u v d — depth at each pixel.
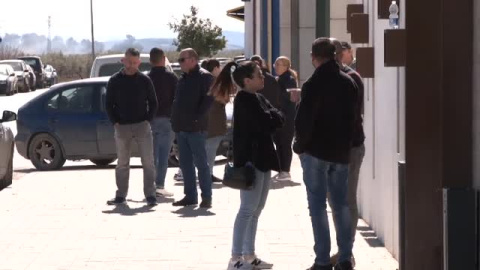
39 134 20.22
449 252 7.88
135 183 17.67
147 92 14.69
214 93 12.35
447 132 8.06
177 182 17.73
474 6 7.93
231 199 15.35
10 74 60.59
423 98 8.22
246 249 10.38
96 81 20.23
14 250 11.64
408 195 8.30
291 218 13.54
